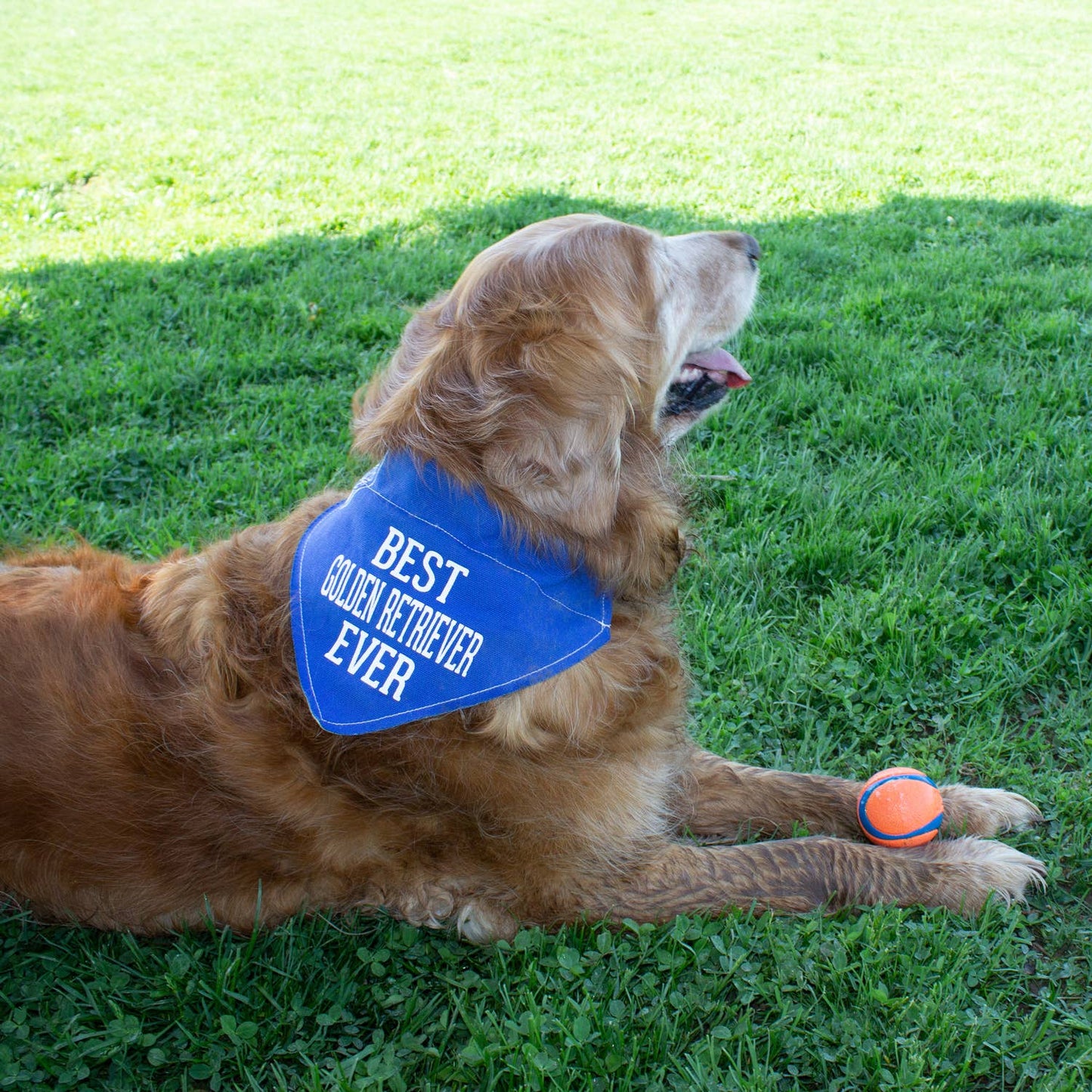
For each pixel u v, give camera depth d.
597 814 1.05
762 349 1.88
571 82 5.15
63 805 1.02
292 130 4.03
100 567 1.13
